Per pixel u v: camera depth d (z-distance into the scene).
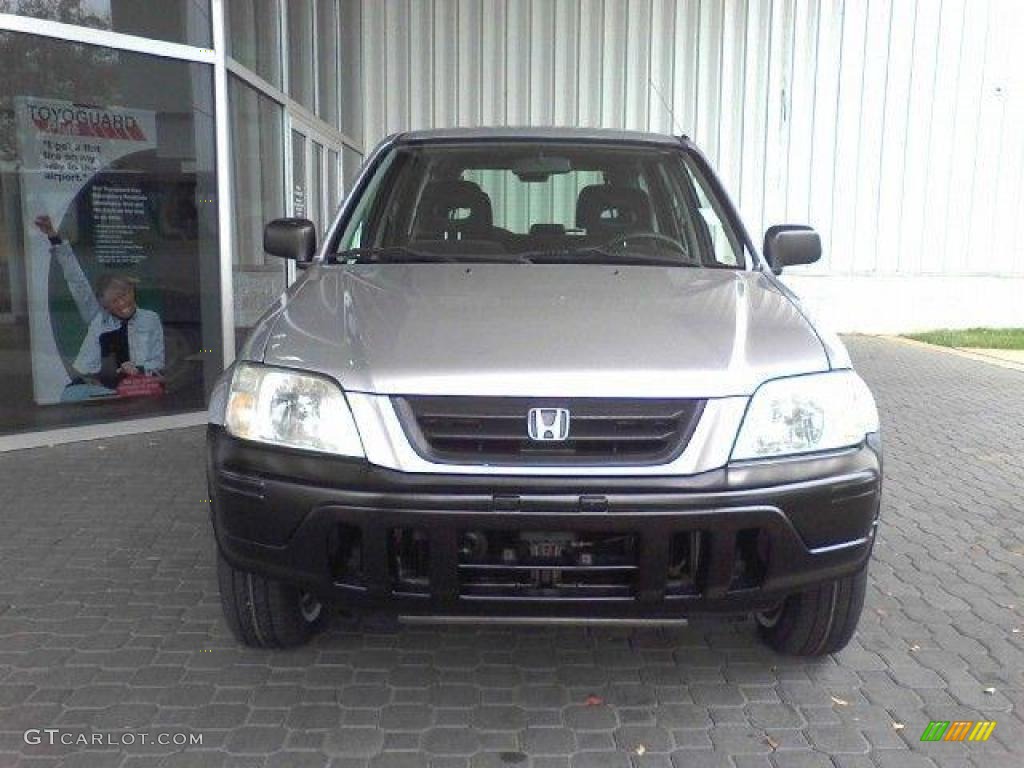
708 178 4.20
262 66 8.36
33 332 6.38
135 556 4.27
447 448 2.62
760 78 12.39
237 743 2.81
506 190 4.10
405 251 3.80
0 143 6.15
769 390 2.72
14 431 6.18
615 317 2.96
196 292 6.97
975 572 4.29
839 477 2.73
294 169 9.28
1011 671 3.33
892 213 12.74
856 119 12.52
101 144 6.53
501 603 2.69
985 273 12.93
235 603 3.16
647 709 3.04
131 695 3.07
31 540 4.46
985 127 12.62
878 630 3.65
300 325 2.99
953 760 2.78
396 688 3.15
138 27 6.48
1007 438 6.99
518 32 12.20
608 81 12.33
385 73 12.23
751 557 2.77
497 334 2.82
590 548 2.68
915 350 11.55
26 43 6.14
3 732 2.84
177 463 5.81
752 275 3.63
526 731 2.91
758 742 2.86
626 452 2.62
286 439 2.70
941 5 12.34
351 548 2.73
